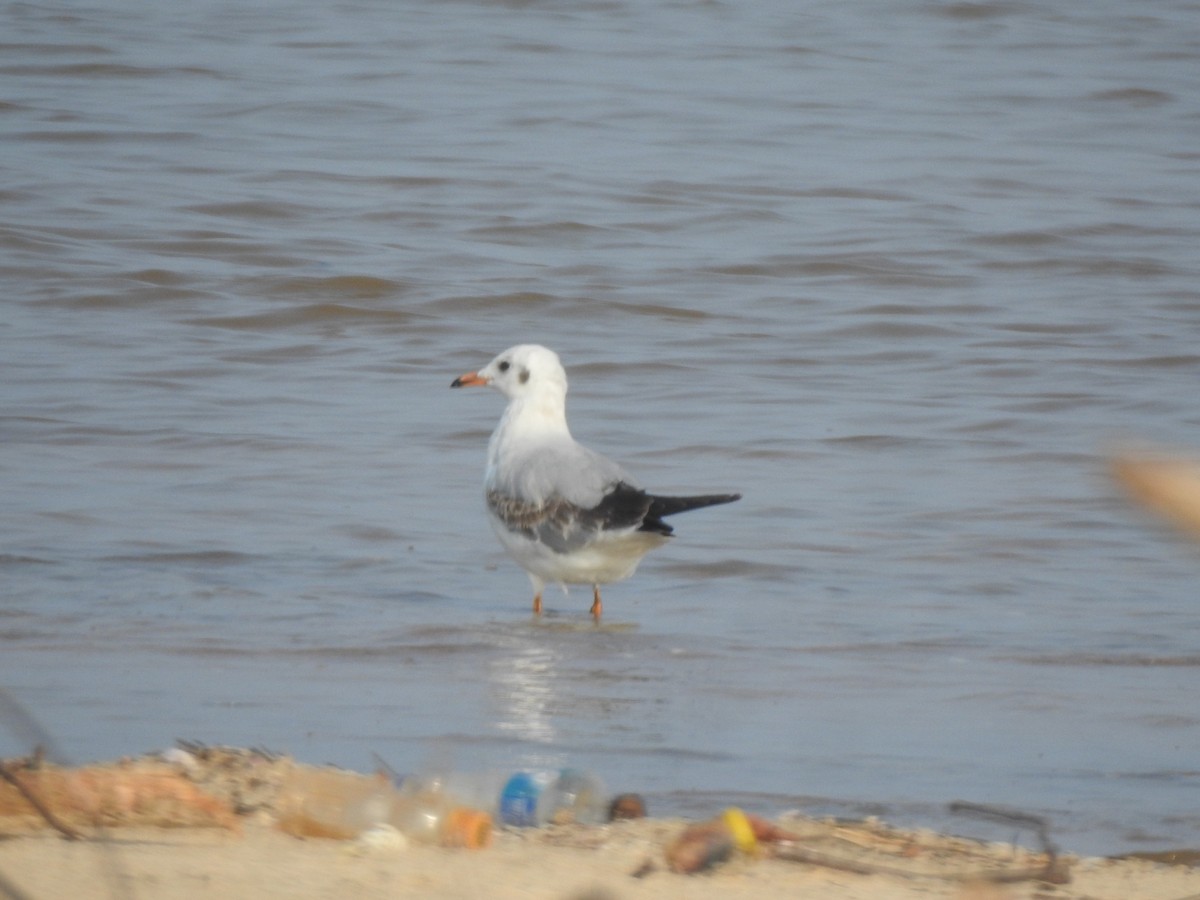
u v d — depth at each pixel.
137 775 6.32
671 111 32.34
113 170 27.27
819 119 32.50
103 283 21.83
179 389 17.97
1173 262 24.78
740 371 19.23
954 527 13.95
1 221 24.11
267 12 38.81
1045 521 14.11
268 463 15.41
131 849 5.59
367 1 40.12
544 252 24.11
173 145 28.84
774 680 9.79
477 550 13.21
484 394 18.19
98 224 24.30
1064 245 25.36
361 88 33.12
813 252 24.41
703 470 15.56
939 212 26.83
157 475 14.95
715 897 5.31
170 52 35.03
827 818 6.78
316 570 12.39
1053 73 37.19
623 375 19.03
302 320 20.95
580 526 11.24
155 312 21.02
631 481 11.51
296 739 8.20
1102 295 23.11
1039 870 6.00
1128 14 42.34
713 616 11.46
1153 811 7.41
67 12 37.56
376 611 11.29
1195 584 12.51
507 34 37.78
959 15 41.66
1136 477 1.55
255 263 23.03
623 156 29.08
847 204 27.05
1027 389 18.59
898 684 9.76
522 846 5.96
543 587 11.95
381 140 29.62
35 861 5.30
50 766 6.57
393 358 19.59
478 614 11.38
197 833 5.92
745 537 13.60
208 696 9.02
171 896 4.99
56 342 19.64
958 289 23.17
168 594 11.48
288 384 18.38
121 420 16.67
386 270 22.83
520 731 8.52
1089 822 7.23
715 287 22.80
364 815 6.16
